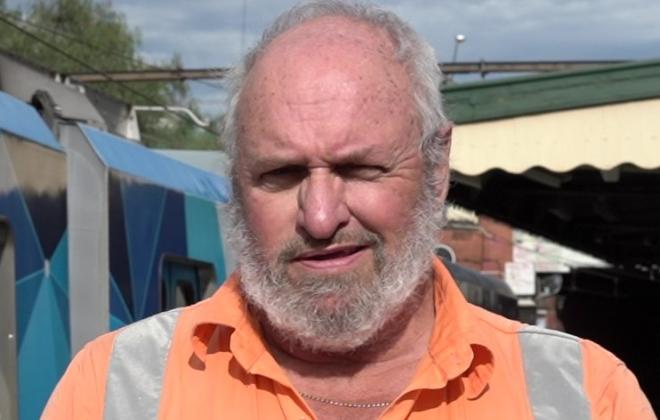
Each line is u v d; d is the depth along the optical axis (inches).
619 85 232.5
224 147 97.3
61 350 211.2
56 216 213.0
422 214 93.3
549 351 95.4
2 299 187.6
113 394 93.6
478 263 1181.1
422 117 92.9
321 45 90.7
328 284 89.5
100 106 389.4
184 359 94.7
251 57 94.7
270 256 90.5
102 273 223.3
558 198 336.2
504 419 91.2
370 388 94.6
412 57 93.8
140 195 246.4
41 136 210.2
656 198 319.6
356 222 89.5
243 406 92.0
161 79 668.1
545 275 815.1
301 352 94.9
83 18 1274.6
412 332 96.0
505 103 237.9
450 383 92.2
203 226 292.8
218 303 95.0
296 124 87.9
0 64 256.7
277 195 90.3
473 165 238.8
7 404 186.4
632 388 94.7
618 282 761.6
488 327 97.8
